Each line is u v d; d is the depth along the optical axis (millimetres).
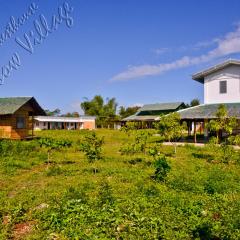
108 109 104812
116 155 23688
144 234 7820
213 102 34250
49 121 76562
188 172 16078
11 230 8492
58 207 9961
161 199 10914
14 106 32656
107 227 8195
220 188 12367
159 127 24734
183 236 7742
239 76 32875
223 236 7617
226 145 20141
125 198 11055
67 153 24750
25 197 11703
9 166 18250
